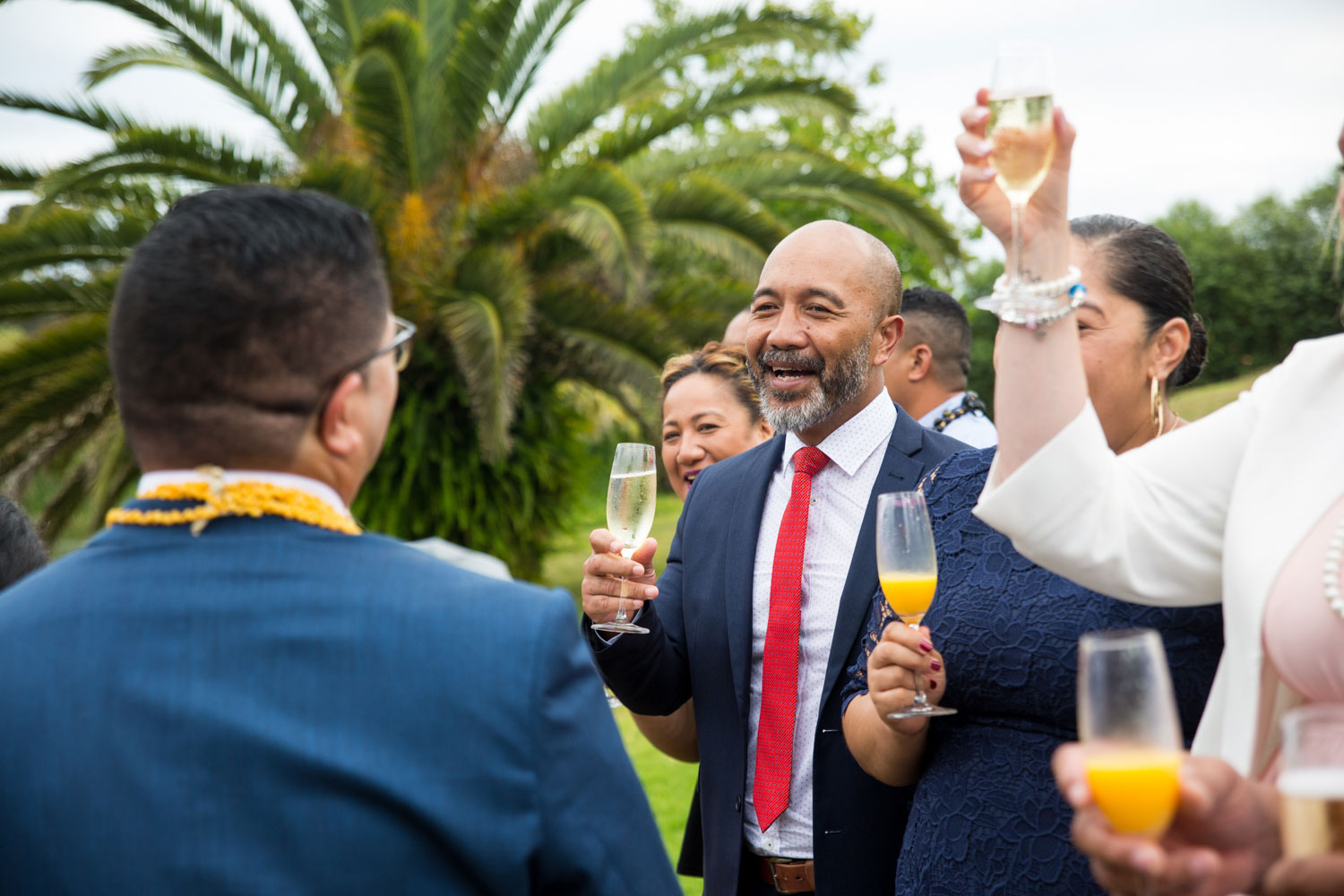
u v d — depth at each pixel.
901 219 10.42
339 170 8.78
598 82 10.67
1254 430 1.41
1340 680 1.25
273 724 1.09
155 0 9.56
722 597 2.45
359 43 8.97
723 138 11.19
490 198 9.72
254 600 1.14
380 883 1.07
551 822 1.12
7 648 1.12
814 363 2.39
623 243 8.69
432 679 1.12
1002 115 1.38
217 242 1.17
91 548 1.20
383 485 9.88
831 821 2.15
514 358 8.93
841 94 10.29
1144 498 1.44
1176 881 1.08
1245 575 1.33
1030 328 1.41
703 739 2.41
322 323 1.19
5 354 8.63
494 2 9.70
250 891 1.04
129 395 1.19
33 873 1.06
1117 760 1.04
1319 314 23.05
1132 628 1.63
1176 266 1.79
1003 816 1.70
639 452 2.40
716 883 2.33
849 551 2.35
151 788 1.06
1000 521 1.44
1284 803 1.04
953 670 1.77
